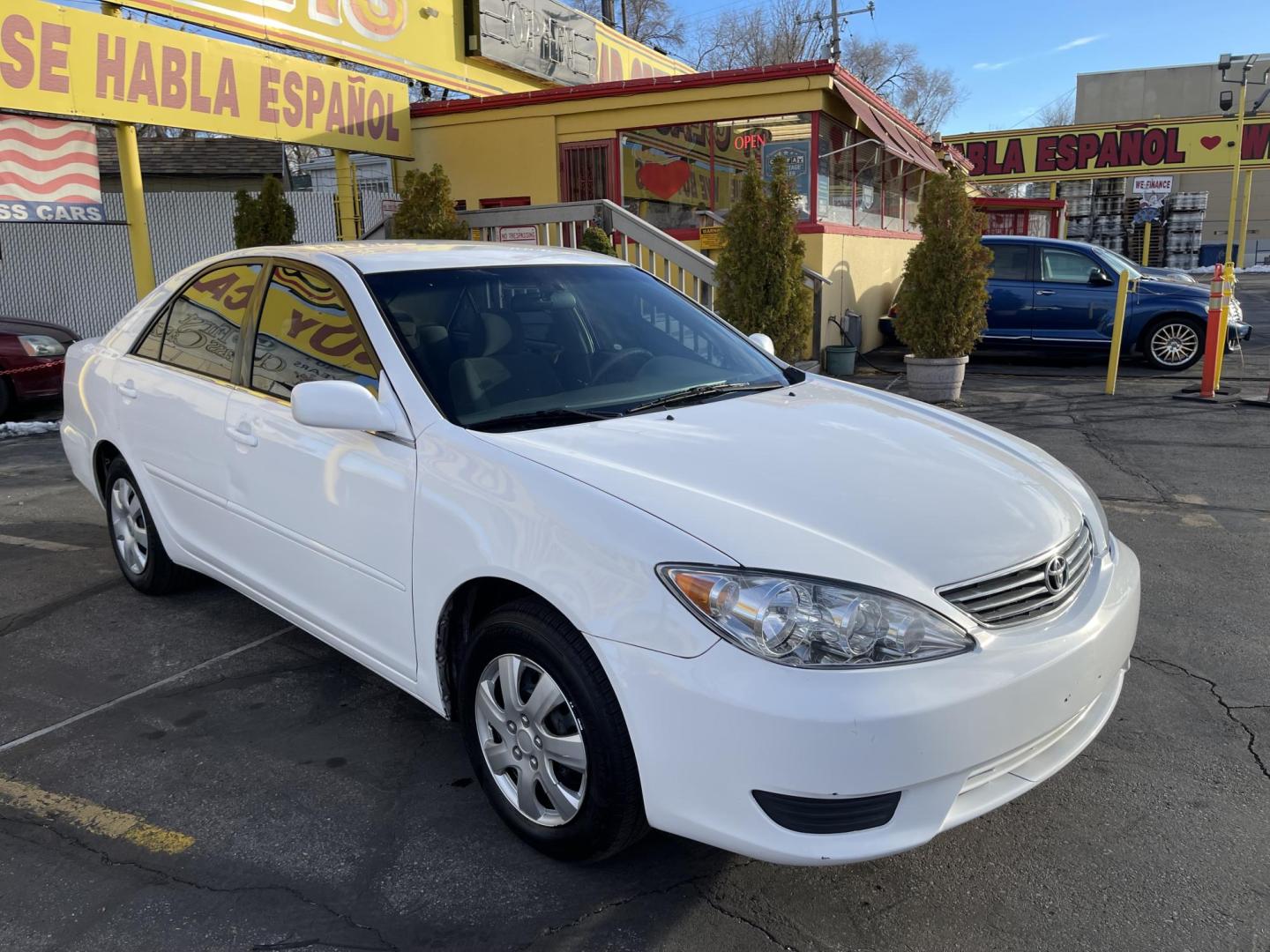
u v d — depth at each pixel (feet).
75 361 16.37
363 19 40.88
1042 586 8.39
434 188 34.30
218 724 11.66
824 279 35.96
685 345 12.68
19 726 11.62
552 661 8.28
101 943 7.96
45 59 28.91
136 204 33.09
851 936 8.03
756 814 7.30
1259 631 13.94
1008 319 41.88
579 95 41.93
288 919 8.25
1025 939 7.96
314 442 10.85
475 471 9.08
